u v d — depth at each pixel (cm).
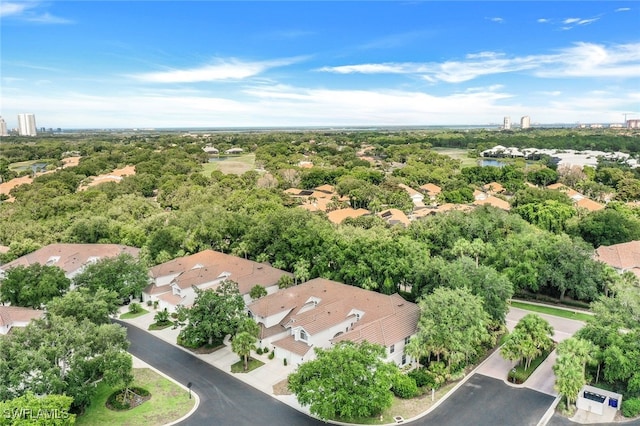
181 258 7512
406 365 4709
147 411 4012
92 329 4209
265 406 4094
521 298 6688
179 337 5384
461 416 3872
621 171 15212
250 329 4909
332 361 3778
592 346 4144
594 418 3831
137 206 10812
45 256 7575
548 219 8912
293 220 7938
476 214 8212
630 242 7512
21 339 3888
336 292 5838
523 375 4469
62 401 3409
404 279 6256
